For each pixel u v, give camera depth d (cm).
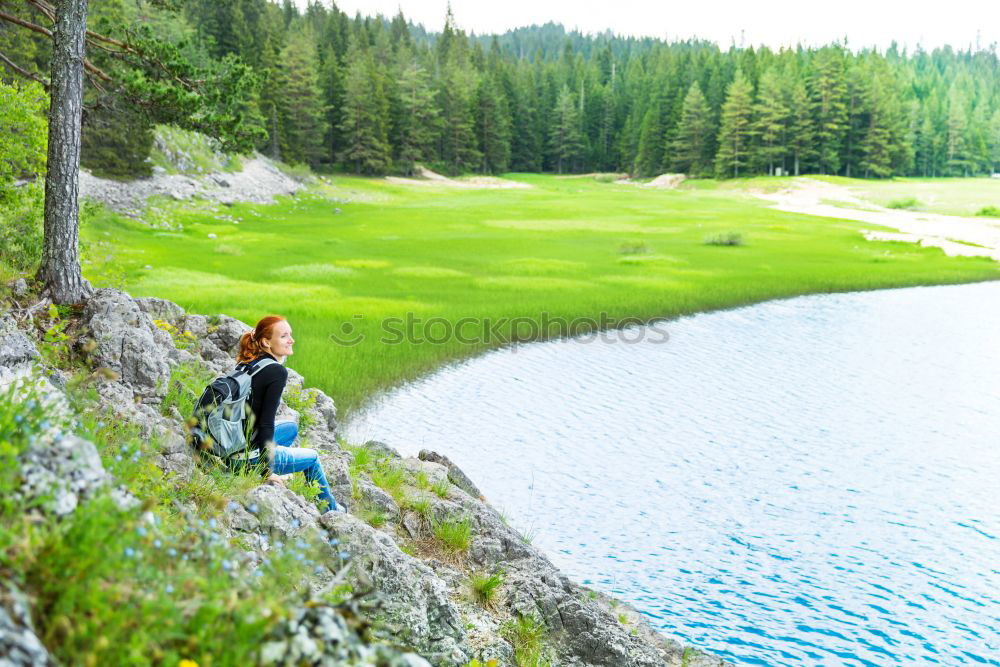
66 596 266
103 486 330
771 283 4206
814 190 11788
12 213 1271
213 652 278
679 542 1309
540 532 1316
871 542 1334
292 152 11219
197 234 5609
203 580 302
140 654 253
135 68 1595
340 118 12506
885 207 10444
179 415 785
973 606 1137
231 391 618
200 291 3184
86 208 1762
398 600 601
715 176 14500
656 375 2423
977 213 9250
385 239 5772
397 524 873
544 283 3925
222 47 10731
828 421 1994
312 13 17975
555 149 17000
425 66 16200
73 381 644
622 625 926
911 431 1936
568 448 1734
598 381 2327
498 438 1784
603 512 1409
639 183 15025
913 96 18300
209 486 580
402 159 12975
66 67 975
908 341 3000
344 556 402
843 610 1118
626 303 3519
